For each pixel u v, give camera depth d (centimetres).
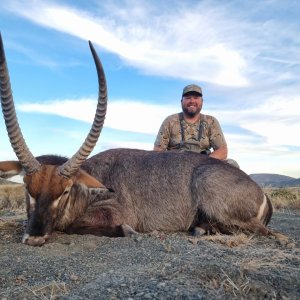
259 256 157
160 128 297
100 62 177
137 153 226
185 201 212
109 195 211
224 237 190
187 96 288
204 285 124
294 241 197
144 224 215
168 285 121
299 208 386
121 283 123
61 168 185
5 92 174
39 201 179
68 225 199
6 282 132
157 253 159
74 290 121
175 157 221
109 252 162
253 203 208
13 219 240
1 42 166
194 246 171
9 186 423
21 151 178
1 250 166
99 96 182
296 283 132
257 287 125
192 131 292
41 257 156
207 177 208
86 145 183
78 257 156
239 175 213
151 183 215
